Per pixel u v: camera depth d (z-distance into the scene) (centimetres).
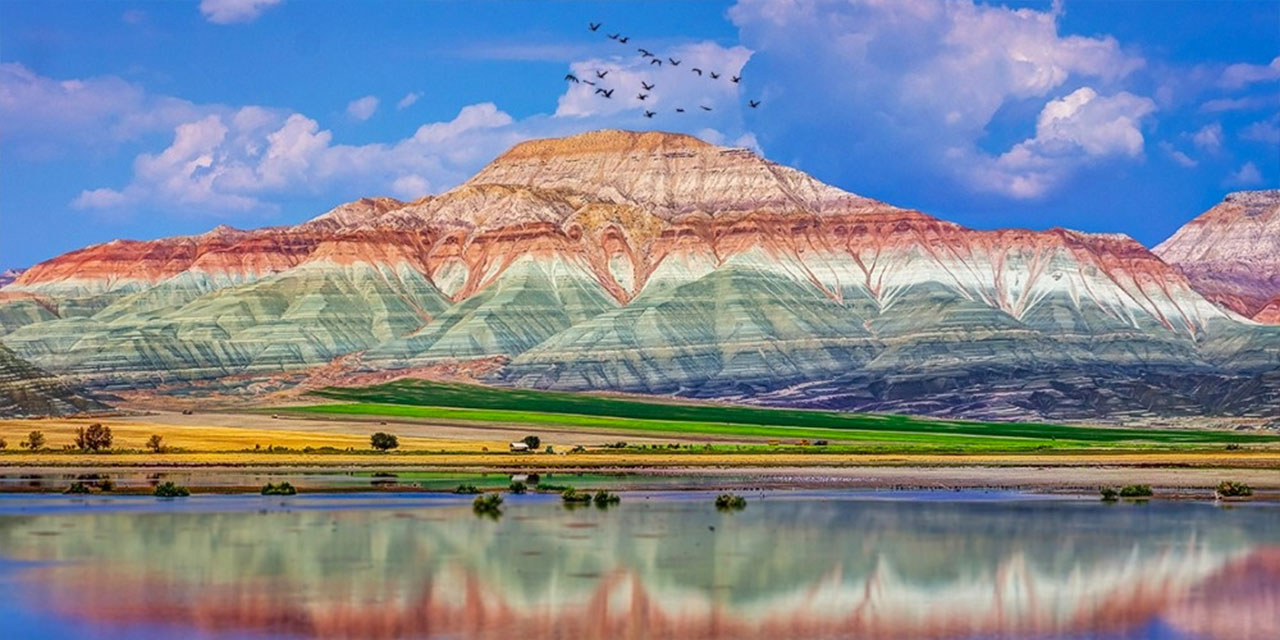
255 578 11812
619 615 10569
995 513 17050
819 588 11656
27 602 10812
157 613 10481
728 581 11900
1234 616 10694
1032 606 11038
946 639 9919
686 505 17825
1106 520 16288
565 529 15025
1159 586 11862
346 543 13775
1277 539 14625
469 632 9981
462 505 17488
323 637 9788
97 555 12925
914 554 13438
